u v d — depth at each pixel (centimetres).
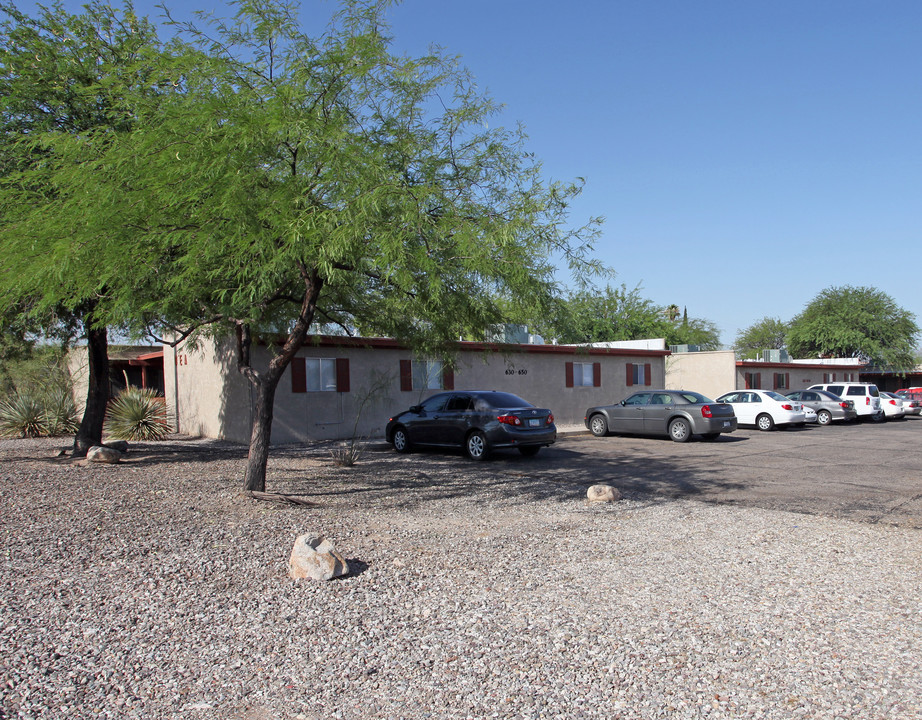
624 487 1135
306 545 614
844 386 3002
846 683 407
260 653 444
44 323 1434
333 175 805
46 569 621
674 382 3172
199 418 2025
